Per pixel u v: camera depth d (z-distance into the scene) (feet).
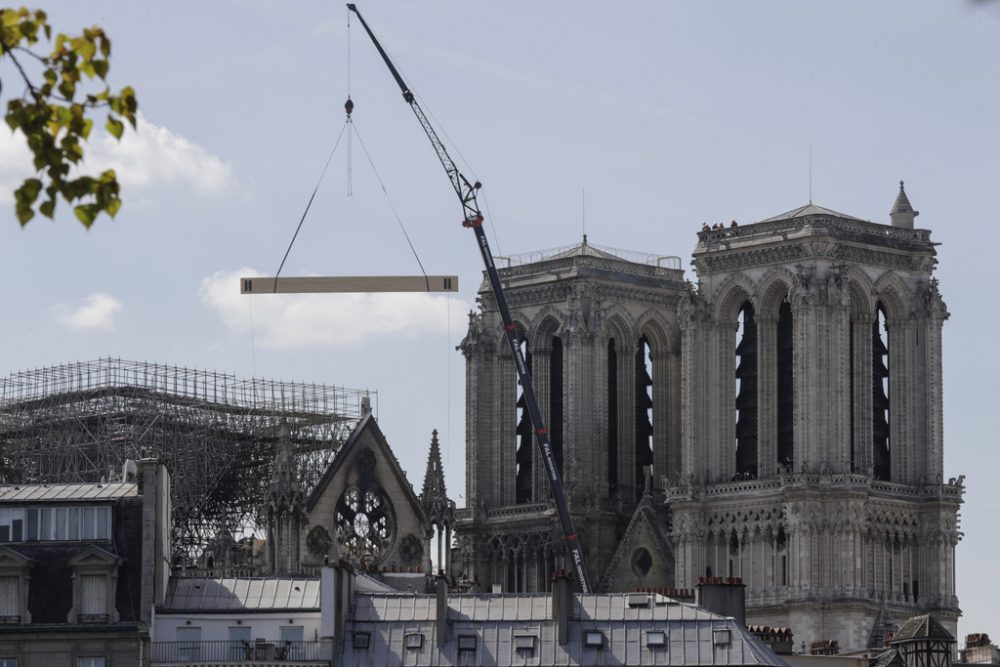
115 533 583.17
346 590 586.04
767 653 572.51
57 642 572.51
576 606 583.58
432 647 572.92
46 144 173.58
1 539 580.71
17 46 172.14
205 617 593.42
